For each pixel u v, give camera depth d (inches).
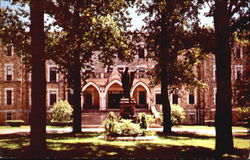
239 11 546.3
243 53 1736.0
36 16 485.1
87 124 1472.7
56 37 896.3
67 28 694.5
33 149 471.2
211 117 1743.4
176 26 970.1
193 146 609.3
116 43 942.4
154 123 1357.0
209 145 634.8
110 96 1865.2
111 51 960.9
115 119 847.1
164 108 1016.9
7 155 473.7
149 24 1008.9
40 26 486.6
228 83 510.0
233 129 1310.3
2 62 1779.0
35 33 484.1
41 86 481.4
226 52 510.0
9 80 1775.3
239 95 885.8
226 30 509.0
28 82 1781.5
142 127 813.9
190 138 796.6
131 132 734.5
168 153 505.0
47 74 1820.9
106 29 898.1
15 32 861.8
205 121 1648.6
